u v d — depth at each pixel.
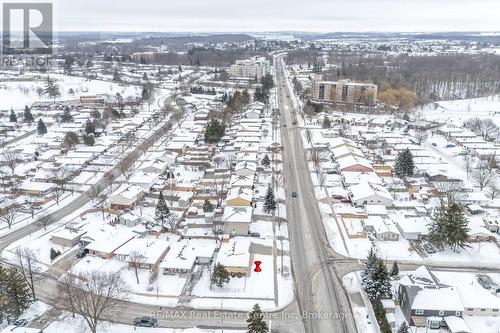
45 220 97.00
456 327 62.19
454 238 85.69
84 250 84.81
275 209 104.69
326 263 82.88
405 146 152.25
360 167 127.06
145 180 115.81
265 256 84.75
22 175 126.12
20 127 182.50
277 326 65.44
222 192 111.12
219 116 194.00
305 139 164.62
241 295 72.69
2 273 67.00
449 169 134.50
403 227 93.38
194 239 91.69
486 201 108.69
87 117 197.50
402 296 68.69
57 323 65.44
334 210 105.69
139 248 82.44
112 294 69.19
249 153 140.25
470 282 72.88
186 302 70.75
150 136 168.38
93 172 130.38
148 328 64.50
